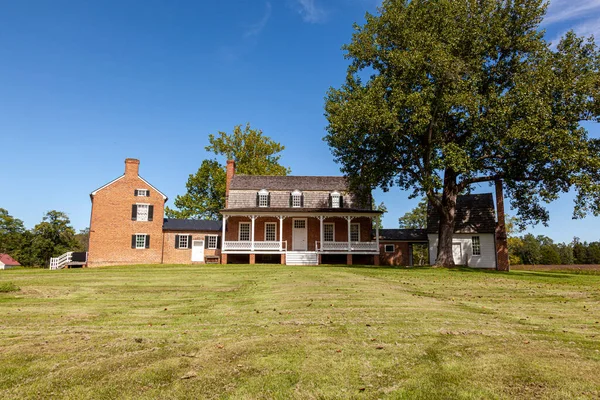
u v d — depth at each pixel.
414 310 9.65
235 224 33.75
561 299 12.18
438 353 6.09
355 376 5.16
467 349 6.31
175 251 33.81
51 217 50.81
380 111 21.52
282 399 4.53
